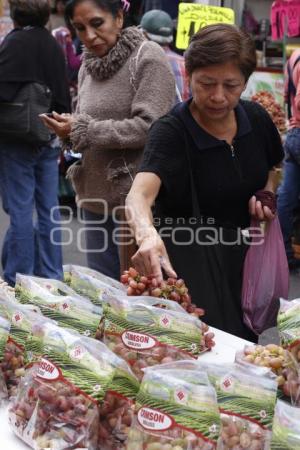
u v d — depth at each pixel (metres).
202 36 2.06
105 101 3.08
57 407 1.37
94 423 1.36
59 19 7.02
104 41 3.03
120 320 1.62
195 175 2.25
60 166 6.60
